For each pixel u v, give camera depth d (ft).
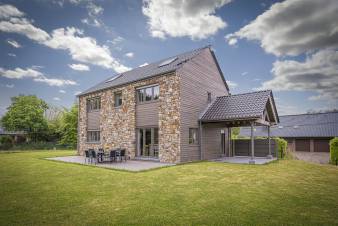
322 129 100.99
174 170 32.55
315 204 16.96
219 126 54.39
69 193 20.29
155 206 16.56
